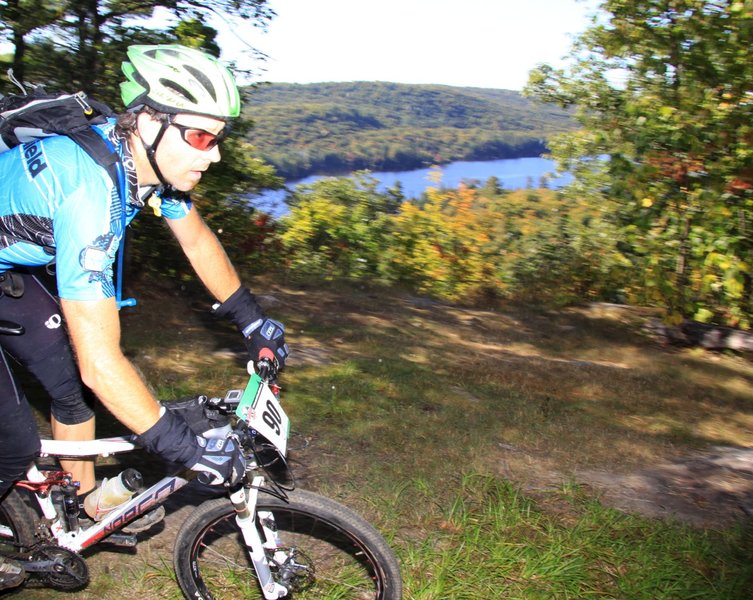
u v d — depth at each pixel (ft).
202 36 24.07
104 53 22.98
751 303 29.55
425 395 16.66
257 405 6.77
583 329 30.19
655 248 28.35
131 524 7.91
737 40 25.29
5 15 21.63
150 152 6.22
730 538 10.96
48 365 7.52
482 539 10.05
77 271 5.91
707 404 20.71
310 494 7.30
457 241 38.99
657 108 27.32
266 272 34.55
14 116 6.23
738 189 25.77
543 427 15.39
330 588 8.54
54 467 7.95
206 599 7.98
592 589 9.27
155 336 19.38
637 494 12.58
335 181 40.09
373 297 31.91
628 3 28.58
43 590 8.25
